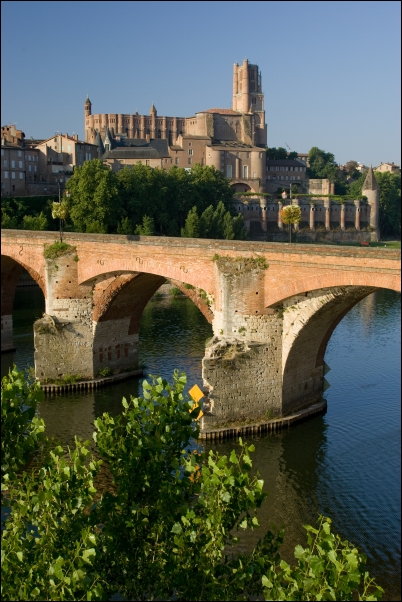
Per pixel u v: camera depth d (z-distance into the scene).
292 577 20.17
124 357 64.38
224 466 22.41
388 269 42.28
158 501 22.80
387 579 32.47
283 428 50.06
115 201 131.25
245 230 151.00
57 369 60.84
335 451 45.84
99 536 22.81
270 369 49.84
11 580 21.22
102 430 23.81
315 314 47.84
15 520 22.72
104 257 59.16
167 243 54.91
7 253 67.81
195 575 21.78
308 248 47.19
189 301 106.06
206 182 168.25
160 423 23.69
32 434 23.19
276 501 39.81
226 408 48.78
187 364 66.88
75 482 22.70
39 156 177.88
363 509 38.78
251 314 49.53
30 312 94.69
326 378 60.84
